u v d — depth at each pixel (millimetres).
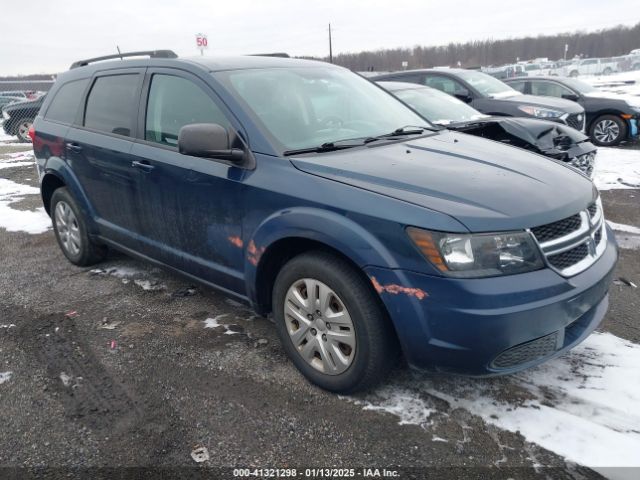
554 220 2359
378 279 2311
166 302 3857
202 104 3203
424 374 2844
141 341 3309
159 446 2383
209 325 3486
